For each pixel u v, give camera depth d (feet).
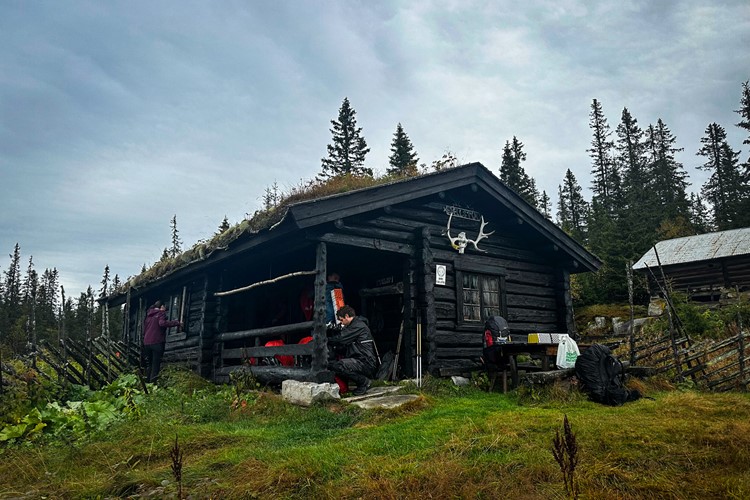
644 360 32.04
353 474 13.25
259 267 38.88
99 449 17.38
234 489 12.85
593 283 86.17
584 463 13.24
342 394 25.21
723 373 28.22
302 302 33.22
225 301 35.53
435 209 32.50
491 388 27.66
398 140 136.36
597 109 166.61
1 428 21.42
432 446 15.31
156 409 23.86
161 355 38.50
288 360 30.22
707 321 46.88
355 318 26.14
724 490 11.59
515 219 35.42
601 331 68.90
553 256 38.81
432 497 11.90
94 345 39.42
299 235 27.45
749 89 137.18
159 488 13.20
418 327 28.40
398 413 20.40
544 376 24.43
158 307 38.86
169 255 42.45
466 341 31.86
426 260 30.35
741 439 14.48
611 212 140.97
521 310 36.22
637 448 14.30
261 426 20.13
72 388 30.01
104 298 51.08
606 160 163.53
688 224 127.34
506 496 11.86
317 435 18.02
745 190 138.31
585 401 22.57
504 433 15.83
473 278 33.78
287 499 12.32
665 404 20.79
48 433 20.94
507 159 127.24
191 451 16.79
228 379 32.01
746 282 73.05
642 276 80.48
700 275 76.74
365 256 35.55
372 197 27.63
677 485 11.99
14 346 40.16
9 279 186.50
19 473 16.16
